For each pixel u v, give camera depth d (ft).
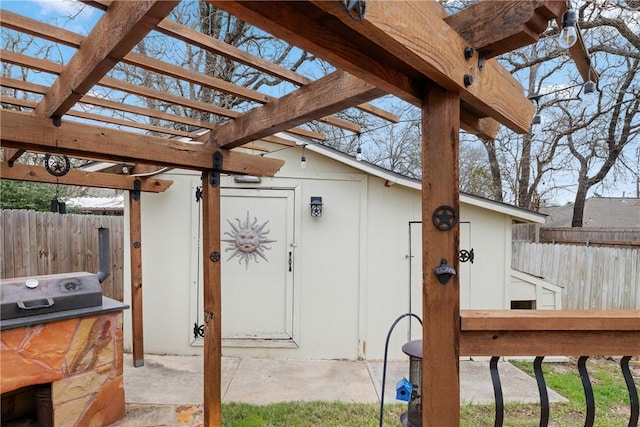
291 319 14.19
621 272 16.39
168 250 14.12
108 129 6.80
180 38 4.42
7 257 12.60
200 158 8.06
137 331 12.84
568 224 40.88
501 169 30.83
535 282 14.49
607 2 11.97
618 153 25.66
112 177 12.23
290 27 2.85
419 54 3.13
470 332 4.09
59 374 8.21
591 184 28.09
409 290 14.26
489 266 14.29
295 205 14.28
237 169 8.71
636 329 4.31
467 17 3.82
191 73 5.47
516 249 19.86
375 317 14.24
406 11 3.03
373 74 3.42
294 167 14.26
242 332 14.17
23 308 7.64
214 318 8.41
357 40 3.21
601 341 4.34
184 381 11.64
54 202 11.55
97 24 4.34
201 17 21.15
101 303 9.02
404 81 3.75
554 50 19.35
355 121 25.35
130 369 12.57
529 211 14.06
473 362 13.64
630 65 21.61
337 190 14.35
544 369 13.12
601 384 11.79
